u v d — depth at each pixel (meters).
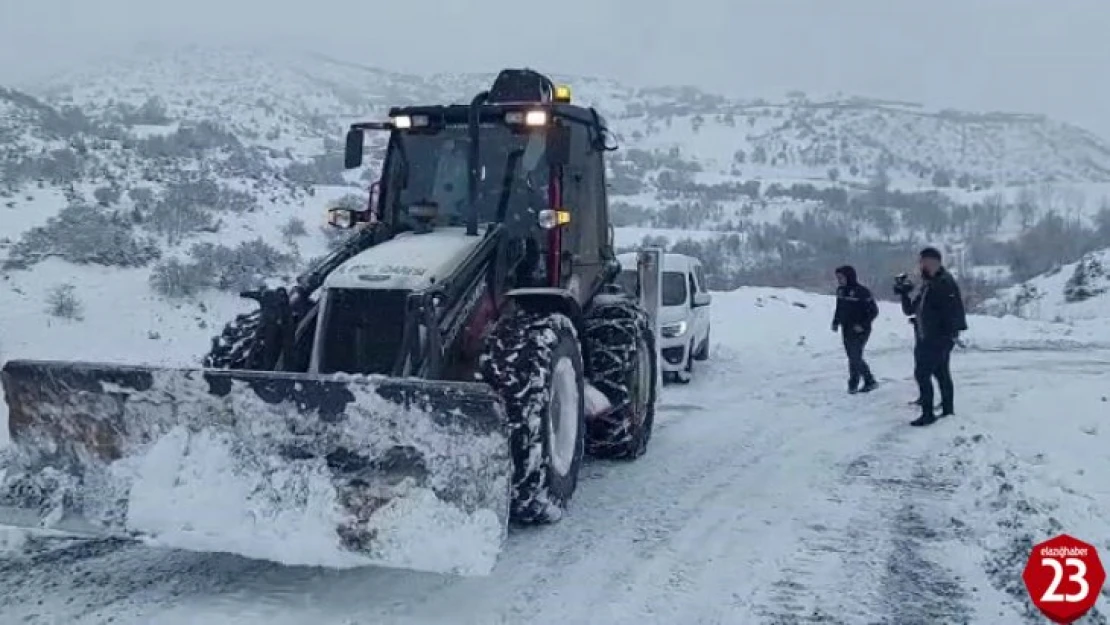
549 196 6.43
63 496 4.65
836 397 10.94
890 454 7.91
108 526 4.53
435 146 6.67
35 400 4.76
